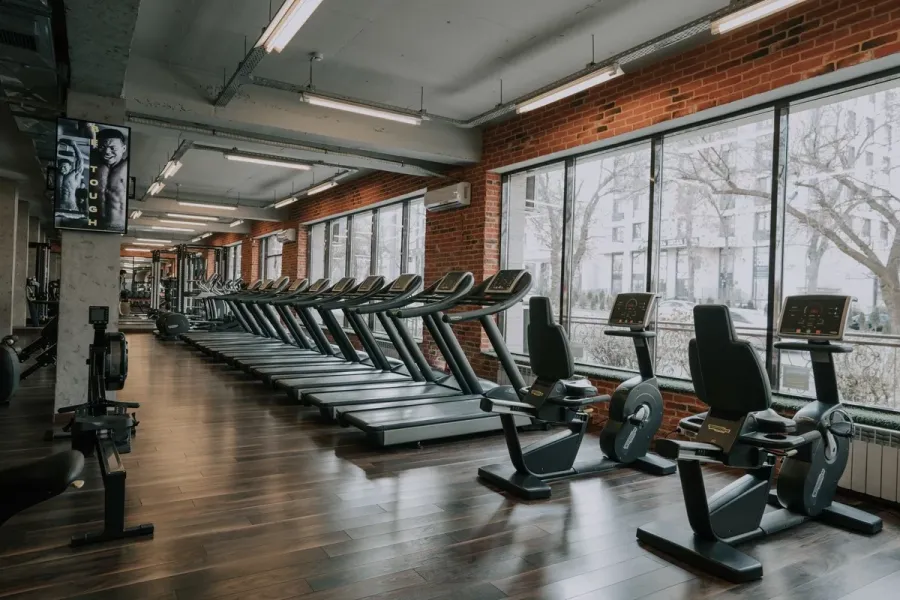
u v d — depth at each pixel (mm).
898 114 4070
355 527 2951
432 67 5211
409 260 9297
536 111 6094
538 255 7051
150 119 5516
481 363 6793
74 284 4852
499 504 3334
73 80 4504
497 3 4055
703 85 4523
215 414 5379
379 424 4344
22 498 1388
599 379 5414
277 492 3424
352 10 4184
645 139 5301
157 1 4086
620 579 2480
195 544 2695
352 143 6227
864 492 3514
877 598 2369
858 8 3588
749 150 4945
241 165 9258
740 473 4043
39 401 5613
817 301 3098
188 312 15633
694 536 2787
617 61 4238
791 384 4375
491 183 6852
